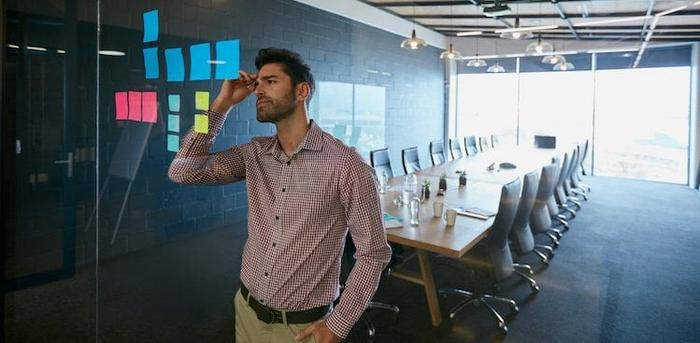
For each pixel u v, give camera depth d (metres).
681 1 4.37
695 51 5.38
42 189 2.40
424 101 7.41
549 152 6.10
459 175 3.96
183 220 3.51
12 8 2.13
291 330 1.13
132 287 2.71
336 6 5.32
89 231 2.83
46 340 2.11
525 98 7.38
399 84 6.72
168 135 3.33
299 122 1.14
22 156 2.28
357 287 1.05
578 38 6.29
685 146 5.60
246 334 1.23
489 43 7.57
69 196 2.65
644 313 2.49
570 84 6.59
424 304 2.54
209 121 1.25
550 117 6.97
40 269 2.40
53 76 2.49
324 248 1.12
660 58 5.68
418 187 3.43
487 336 2.25
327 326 1.03
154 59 3.26
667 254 3.46
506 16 5.43
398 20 6.55
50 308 2.37
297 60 1.16
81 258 2.75
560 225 4.01
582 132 6.48
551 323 2.38
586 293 2.73
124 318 2.38
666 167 5.83
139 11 3.15
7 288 2.13
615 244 3.69
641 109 5.89
